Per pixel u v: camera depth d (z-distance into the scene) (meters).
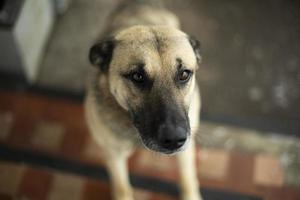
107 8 1.11
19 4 0.90
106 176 0.89
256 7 1.11
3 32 0.89
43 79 1.01
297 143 0.91
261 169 0.89
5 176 0.89
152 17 0.83
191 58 0.65
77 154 0.92
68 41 1.07
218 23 1.09
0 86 1.00
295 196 0.86
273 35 1.07
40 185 0.88
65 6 1.11
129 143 0.74
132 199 0.86
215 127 0.94
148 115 0.63
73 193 0.87
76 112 0.97
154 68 0.62
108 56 0.68
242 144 0.92
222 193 0.87
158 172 0.89
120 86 0.66
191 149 0.76
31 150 0.92
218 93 0.99
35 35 1.00
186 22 1.10
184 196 0.84
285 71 1.02
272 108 0.97
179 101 0.63
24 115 0.96
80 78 1.02
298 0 1.11
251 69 1.02
